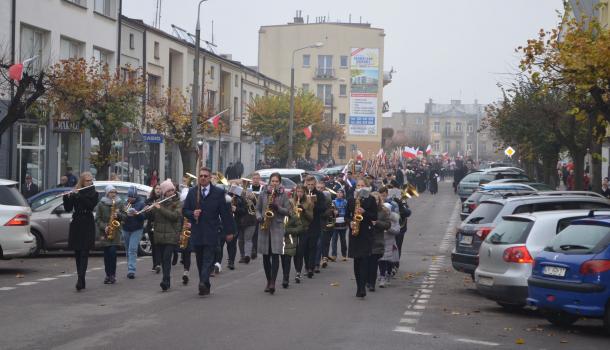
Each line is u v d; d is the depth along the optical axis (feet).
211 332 34.81
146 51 142.92
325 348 31.89
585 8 132.26
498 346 33.99
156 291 48.26
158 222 48.44
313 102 213.25
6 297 45.01
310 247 58.39
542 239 43.60
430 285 56.44
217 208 46.83
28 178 97.30
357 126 319.68
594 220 38.93
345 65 325.01
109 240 51.06
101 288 49.32
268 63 329.93
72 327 35.53
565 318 40.65
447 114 638.94
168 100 136.15
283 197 48.96
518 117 127.65
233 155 204.85
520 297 42.98
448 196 195.93
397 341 34.04
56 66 91.86
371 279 51.72
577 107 64.34
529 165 185.47
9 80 82.48
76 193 47.32
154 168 146.30
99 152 101.86
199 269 47.34
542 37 66.13
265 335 34.40
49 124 108.47
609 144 133.90
